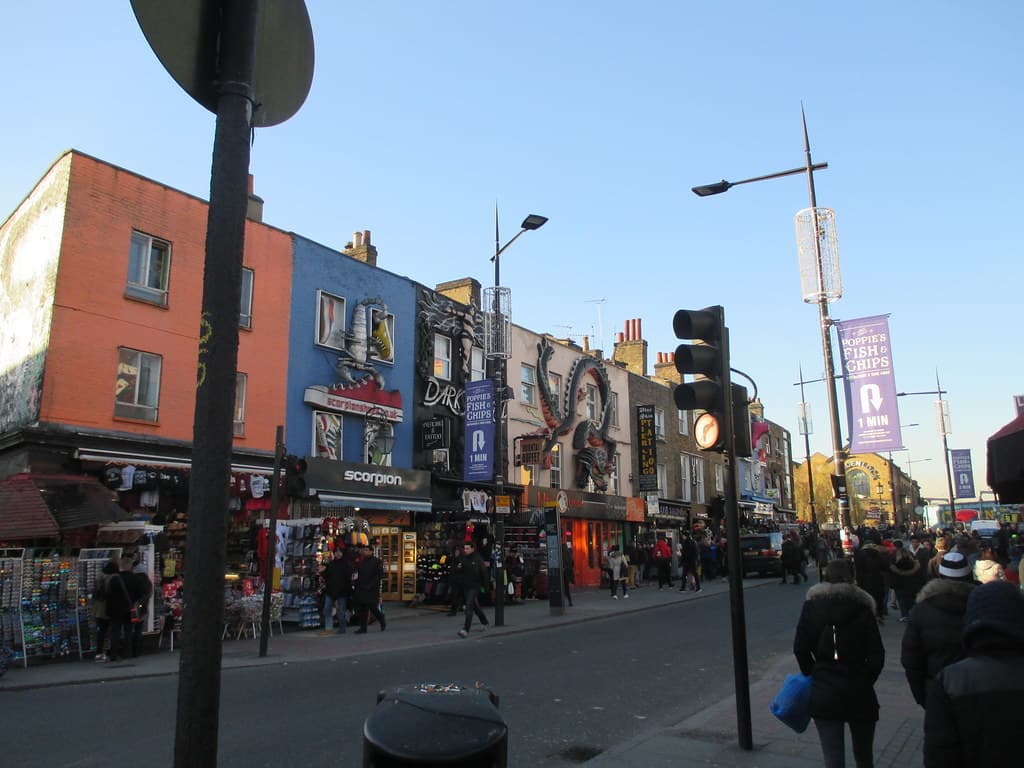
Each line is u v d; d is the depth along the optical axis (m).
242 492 15.59
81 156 14.86
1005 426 6.52
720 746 6.43
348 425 19.70
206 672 1.88
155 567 13.15
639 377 35.28
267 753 6.40
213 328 2.01
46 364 13.91
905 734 6.80
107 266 15.05
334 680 9.77
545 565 23.30
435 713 2.40
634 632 15.06
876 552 15.29
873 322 14.98
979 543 15.68
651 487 32.47
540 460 25.28
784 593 24.20
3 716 7.76
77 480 13.07
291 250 18.84
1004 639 2.49
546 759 6.39
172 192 16.42
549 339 28.48
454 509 21.56
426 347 22.45
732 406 6.80
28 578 11.48
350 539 16.78
